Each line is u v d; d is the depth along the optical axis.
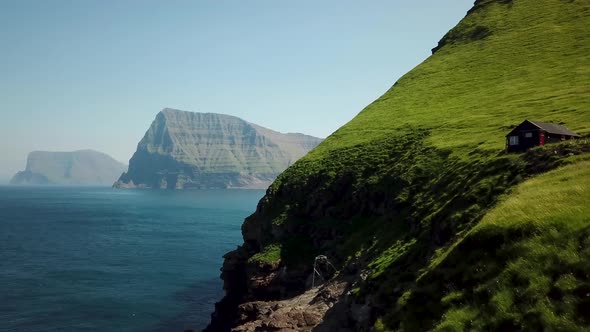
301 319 47.75
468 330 23.08
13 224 191.12
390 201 62.44
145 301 81.56
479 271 26.33
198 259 121.69
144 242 148.75
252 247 80.81
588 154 35.84
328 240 67.88
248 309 58.22
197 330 68.50
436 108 96.62
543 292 21.59
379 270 43.72
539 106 69.62
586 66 85.62
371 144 86.50
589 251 21.56
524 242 24.98
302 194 80.75
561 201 27.09
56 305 76.56
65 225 192.50
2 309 73.19
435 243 40.75
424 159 65.06
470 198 41.66
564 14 123.56
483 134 64.69
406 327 27.84
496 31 133.12
